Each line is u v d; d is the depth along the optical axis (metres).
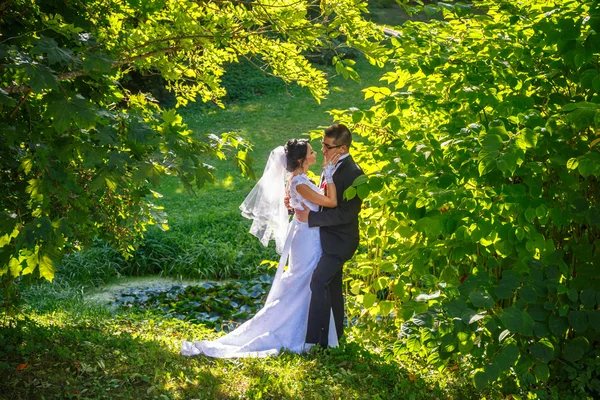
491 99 3.93
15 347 4.09
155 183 2.91
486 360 3.88
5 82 3.47
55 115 2.77
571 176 3.90
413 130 4.11
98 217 4.28
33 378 3.68
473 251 4.08
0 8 3.31
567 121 3.67
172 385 3.80
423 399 3.93
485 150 3.43
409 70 4.07
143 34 4.04
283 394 3.81
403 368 4.40
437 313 3.92
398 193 3.89
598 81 3.59
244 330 4.67
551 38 3.79
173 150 3.14
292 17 3.72
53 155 3.21
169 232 8.70
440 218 3.83
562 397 3.92
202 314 6.51
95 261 7.86
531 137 3.45
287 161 4.64
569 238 4.35
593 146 3.89
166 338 4.99
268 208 4.93
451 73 4.19
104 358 4.12
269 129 14.04
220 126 14.34
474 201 3.77
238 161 3.57
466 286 3.90
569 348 3.86
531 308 3.79
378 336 4.96
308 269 4.65
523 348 3.81
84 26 3.64
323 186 4.75
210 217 9.22
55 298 6.84
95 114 2.86
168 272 7.95
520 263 4.02
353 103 15.13
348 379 4.07
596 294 3.74
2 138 3.34
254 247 8.40
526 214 3.77
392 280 4.64
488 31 4.14
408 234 4.48
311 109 15.08
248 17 3.71
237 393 3.79
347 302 5.39
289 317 4.67
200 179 3.11
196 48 4.23
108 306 6.81
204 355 4.49
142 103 4.34
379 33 4.04
